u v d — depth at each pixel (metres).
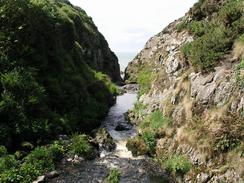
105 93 43.91
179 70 31.28
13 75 28.75
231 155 19.47
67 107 33.22
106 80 49.78
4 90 27.67
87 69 45.12
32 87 29.39
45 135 27.50
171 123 27.00
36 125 27.23
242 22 26.69
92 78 43.91
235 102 21.31
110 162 25.44
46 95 30.44
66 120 31.09
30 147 25.62
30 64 32.12
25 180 21.70
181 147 23.81
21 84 28.59
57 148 25.83
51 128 28.50
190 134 23.52
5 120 26.50
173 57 33.88
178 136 24.80
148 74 61.62
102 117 37.84
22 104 27.62
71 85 35.69
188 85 27.08
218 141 20.61
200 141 22.12
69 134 30.12
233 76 22.81
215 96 23.44
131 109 39.44
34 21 34.25
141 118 33.91
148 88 38.72
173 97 28.48
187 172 21.64
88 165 24.92
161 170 23.78
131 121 35.84
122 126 34.09
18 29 32.12
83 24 62.56
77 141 27.48
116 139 31.22
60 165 24.64
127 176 23.06
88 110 35.84
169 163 23.61
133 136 31.78
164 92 32.09
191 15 40.38
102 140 29.36
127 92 58.53
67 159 25.47
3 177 21.38
